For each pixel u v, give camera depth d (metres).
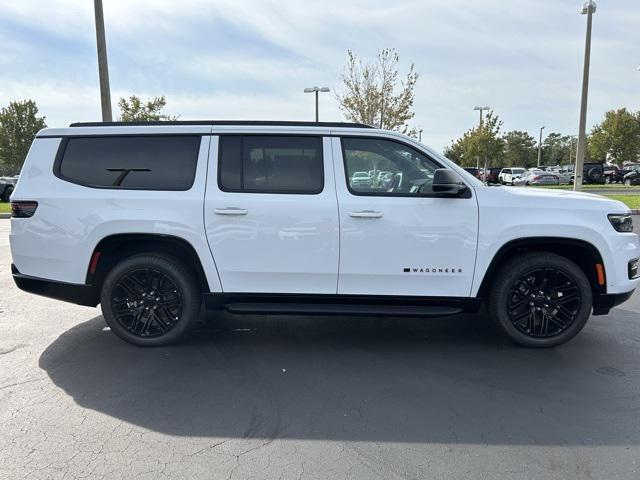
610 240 4.17
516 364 4.11
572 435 3.00
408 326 5.13
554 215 4.16
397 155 4.34
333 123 4.36
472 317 5.43
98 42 11.20
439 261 4.21
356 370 4.00
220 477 2.59
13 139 42.16
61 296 4.39
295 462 2.73
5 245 10.45
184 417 3.24
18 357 4.27
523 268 4.25
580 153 18.88
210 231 4.23
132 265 4.34
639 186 34.00
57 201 4.27
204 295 4.38
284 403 3.44
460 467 2.68
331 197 4.21
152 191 4.27
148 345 4.48
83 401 3.46
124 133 4.35
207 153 4.31
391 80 23.38
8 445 2.89
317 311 4.31
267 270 4.27
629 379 3.80
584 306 4.28
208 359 4.23
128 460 2.74
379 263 4.22
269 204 4.20
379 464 2.71
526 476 2.60
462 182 4.28
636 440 2.94
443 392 3.60
